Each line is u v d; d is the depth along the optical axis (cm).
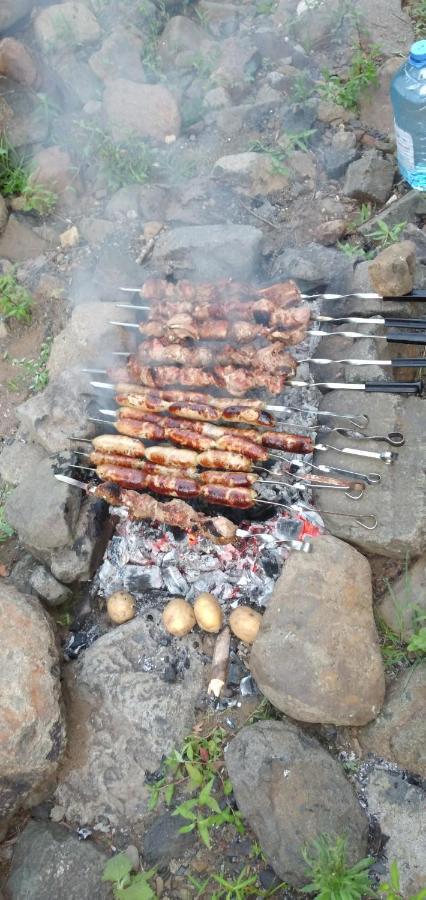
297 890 100
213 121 171
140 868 105
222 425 133
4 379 152
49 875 102
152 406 129
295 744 104
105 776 111
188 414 127
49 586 125
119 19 184
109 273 151
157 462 126
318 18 172
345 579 111
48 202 166
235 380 126
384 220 147
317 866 93
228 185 161
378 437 117
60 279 159
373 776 105
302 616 108
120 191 165
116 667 118
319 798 100
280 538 121
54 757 108
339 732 109
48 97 175
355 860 97
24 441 142
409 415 119
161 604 125
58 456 131
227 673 118
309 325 135
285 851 98
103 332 140
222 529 118
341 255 140
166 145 171
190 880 104
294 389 133
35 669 109
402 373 130
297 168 159
